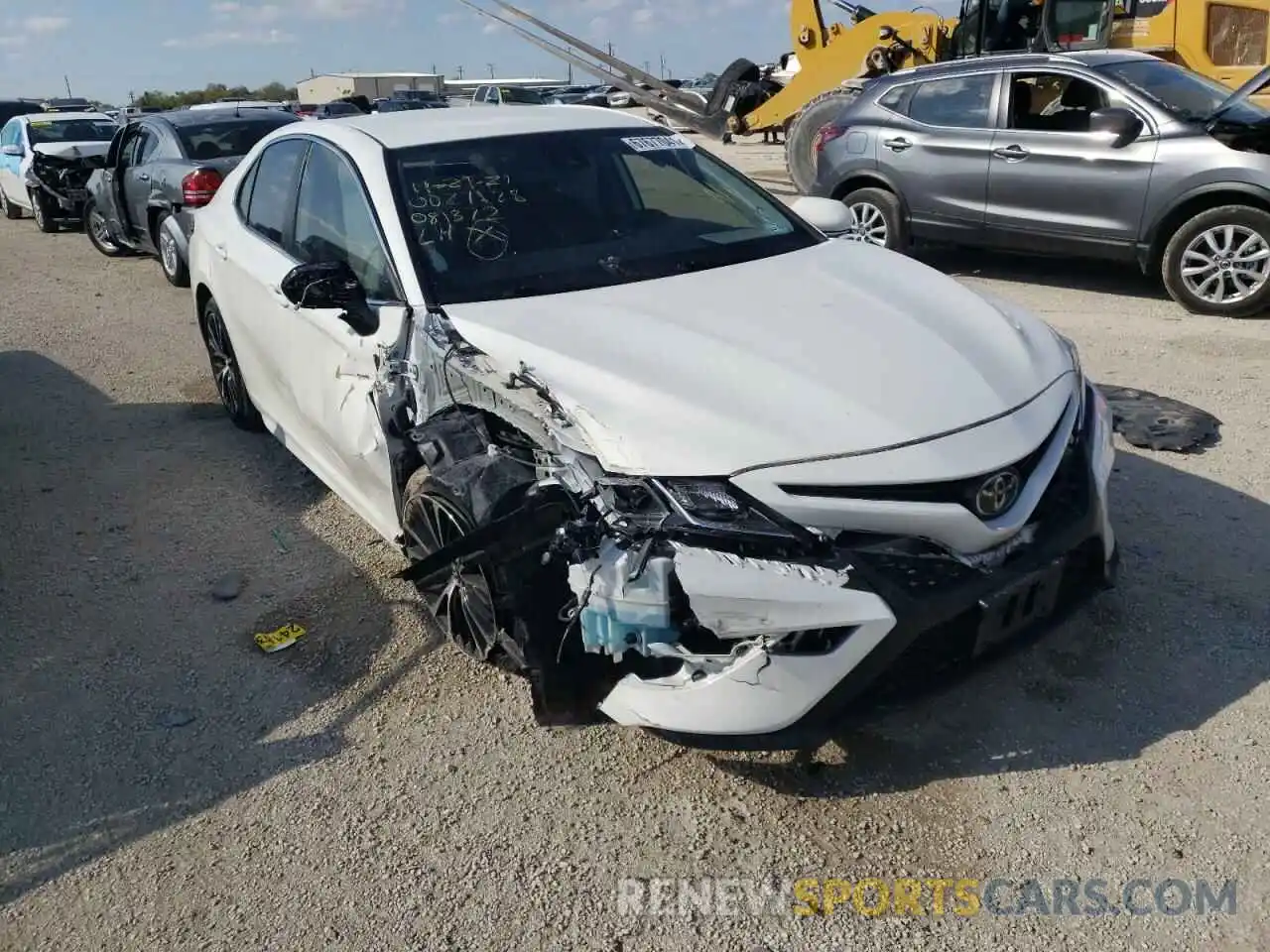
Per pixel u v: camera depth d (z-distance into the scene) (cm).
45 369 725
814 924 249
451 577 335
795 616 252
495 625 309
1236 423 510
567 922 253
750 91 1405
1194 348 638
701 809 286
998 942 242
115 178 1074
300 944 251
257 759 315
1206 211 699
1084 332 685
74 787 306
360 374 370
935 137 829
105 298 953
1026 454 278
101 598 410
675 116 1463
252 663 362
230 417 598
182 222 914
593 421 281
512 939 249
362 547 438
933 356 303
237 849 281
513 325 323
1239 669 326
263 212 477
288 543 446
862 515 260
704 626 254
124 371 713
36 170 1380
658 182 418
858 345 306
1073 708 315
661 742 313
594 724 290
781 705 258
